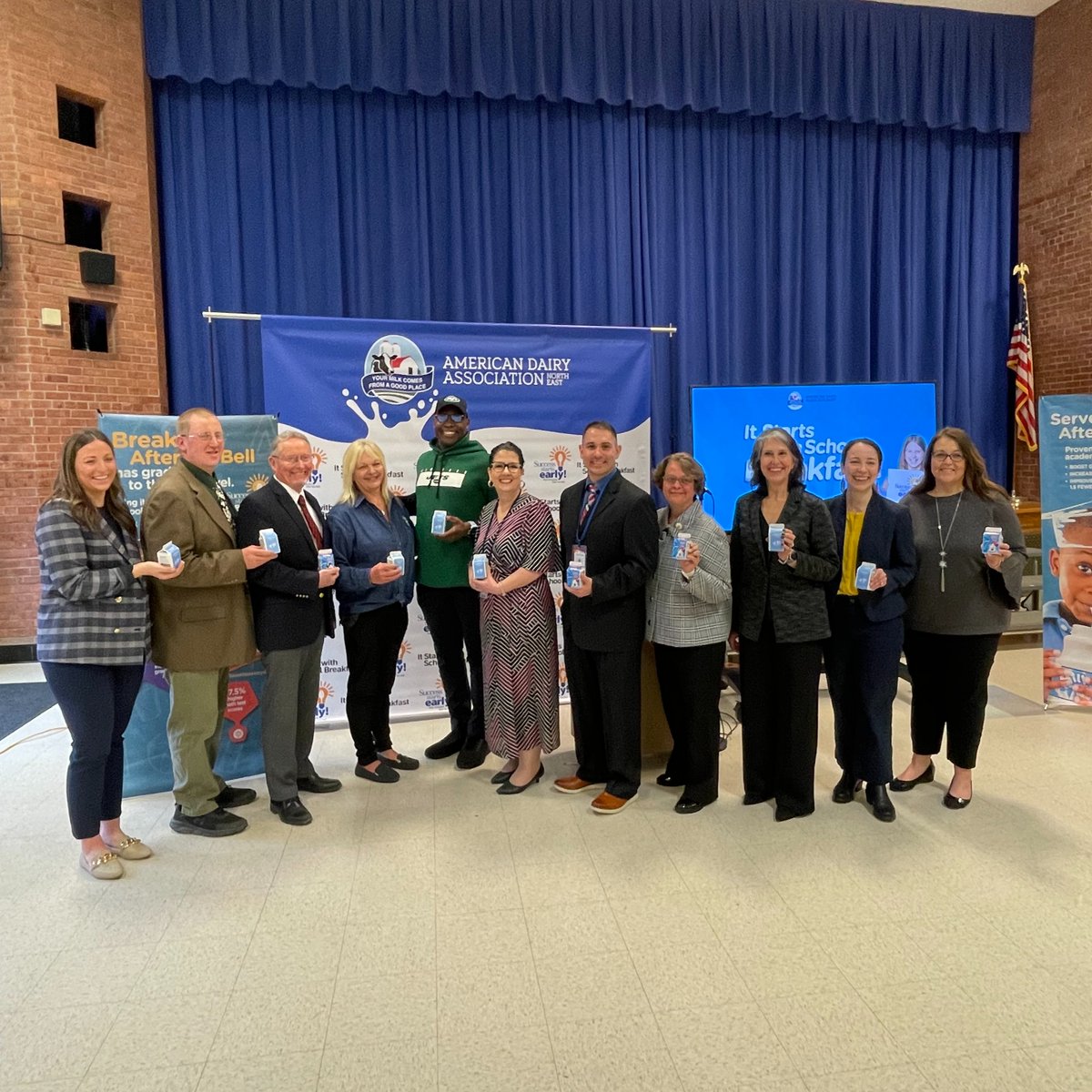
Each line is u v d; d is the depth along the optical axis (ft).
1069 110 20.97
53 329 17.39
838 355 21.89
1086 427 13.58
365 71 18.61
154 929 7.61
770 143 21.11
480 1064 5.84
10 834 9.65
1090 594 13.60
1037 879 8.30
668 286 21.03
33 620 18.11
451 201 19.57
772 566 9.37
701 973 6.82
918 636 10.25
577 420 14.20
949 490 9.96
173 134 18.38
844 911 7.75
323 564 9.51
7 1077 5.78
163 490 8.84
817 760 11.91
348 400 13.15
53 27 16.75
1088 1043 5.98
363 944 7.32
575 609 9.87
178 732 9.35
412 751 12.24
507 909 7.86
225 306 18.83
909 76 21.22
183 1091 5.64
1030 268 22.59
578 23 19.40
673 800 10.35
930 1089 5.55
